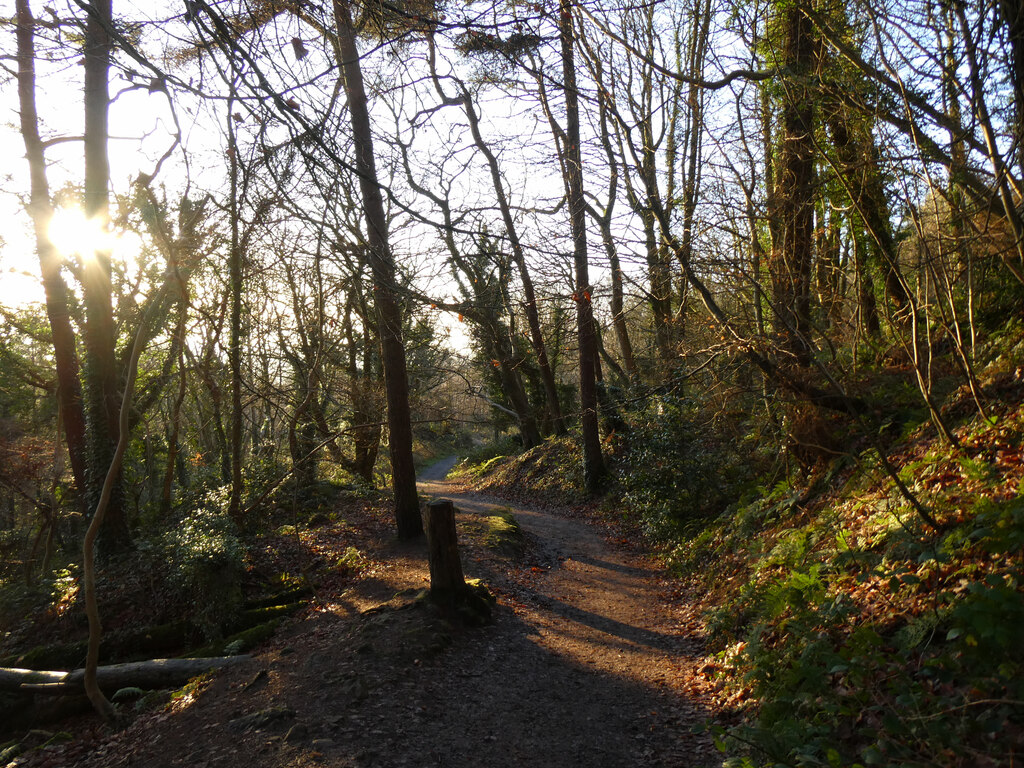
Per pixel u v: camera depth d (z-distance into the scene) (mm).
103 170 13766
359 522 15250
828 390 8547
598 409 15500
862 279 9523
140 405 19906
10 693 8914
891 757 3371
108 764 5934
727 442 12453
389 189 4008
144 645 10516
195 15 3502
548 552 12852
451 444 52594
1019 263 6559
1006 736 3098
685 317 9555
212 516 14453
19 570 19469
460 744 5145
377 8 4020
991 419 6164
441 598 7879
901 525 5500
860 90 6656
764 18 7504
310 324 16109
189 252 7762
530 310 8703
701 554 10555
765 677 5105
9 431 20172
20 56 4301
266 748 5184
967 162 6148
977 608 3453
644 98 8578
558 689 6289
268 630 9422
